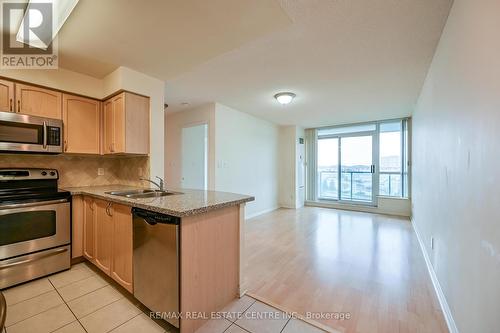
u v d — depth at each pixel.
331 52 2.27
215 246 1.69
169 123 4.86
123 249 1.86
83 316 1.64
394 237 3.54
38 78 2.25
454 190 1.66
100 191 2.38
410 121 5.00
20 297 1.86
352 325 1.59
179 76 2.76
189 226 1.49
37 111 2.25
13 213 2.01
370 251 2.96
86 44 1.94
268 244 3.21
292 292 2.00
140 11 1.52
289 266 2.51
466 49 1.41
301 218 4.84
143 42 1.91
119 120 2.45
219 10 1.51
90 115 2.62
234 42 1.92
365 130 5.71
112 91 2.49
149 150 2.62
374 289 2.06
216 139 4.02
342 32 1.94
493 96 1.06
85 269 2.34
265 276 2.28
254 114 4.89
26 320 1.59
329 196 6.33
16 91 2.13
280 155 6.18
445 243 1.87
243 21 1.64
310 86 3.18
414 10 1.68
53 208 2.23
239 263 1.94
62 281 2.11
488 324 1.09
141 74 2.52
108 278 2.17
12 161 2.35
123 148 2.40
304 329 1.54
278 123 5.84
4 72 2.06
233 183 4.45
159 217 1.52
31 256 2.09
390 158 5.37
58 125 2.34
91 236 2.32
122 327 1.53
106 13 1.54
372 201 5.59
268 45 2.14
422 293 2.00
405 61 2.46
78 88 2.51
